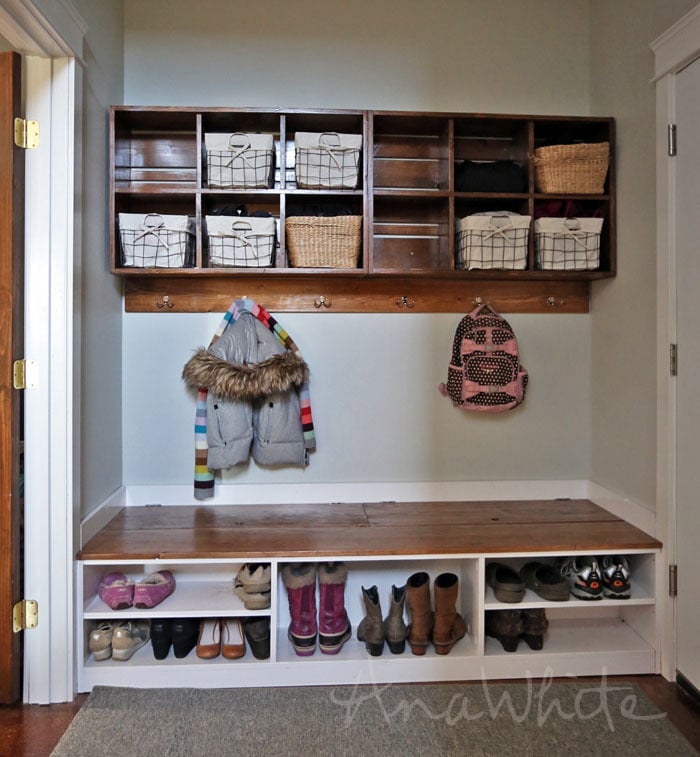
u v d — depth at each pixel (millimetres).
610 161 2078
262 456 2113
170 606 1793
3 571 1633
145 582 1847
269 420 2102
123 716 1576
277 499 2236
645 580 1871
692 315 1686
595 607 2051
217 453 2072
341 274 2045
